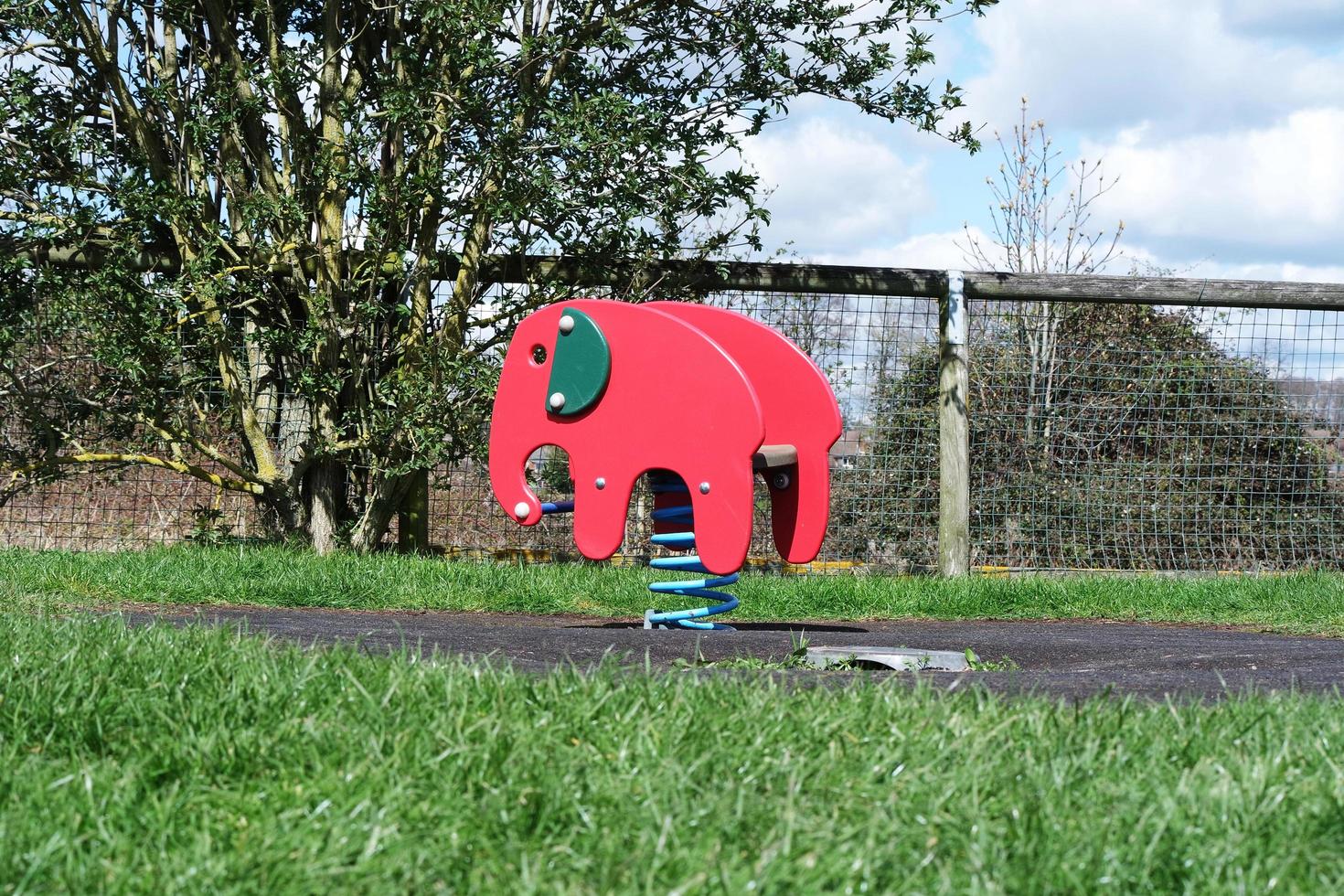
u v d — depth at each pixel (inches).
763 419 205.2
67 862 74.8
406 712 105.7
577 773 90.0
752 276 354.6
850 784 89.7
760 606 263.6
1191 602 272.4
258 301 347.3
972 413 369.4
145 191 319.6
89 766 91.2
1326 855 78.8
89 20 330.3
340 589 256.1
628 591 266.2
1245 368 370.6
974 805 84.0
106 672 121.3
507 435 227.9
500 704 106.6
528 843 78.8
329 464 345.7
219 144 344.8
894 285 354.6
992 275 355.3
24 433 347.6
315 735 98.0
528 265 346.9
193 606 233.1
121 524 362.0
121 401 343.3
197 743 95.9
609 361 217.6
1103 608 271.4
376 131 337.1
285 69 331.3
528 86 339.6
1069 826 81.5
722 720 105.7
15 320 334.0
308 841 77.9
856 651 180.5
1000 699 121.2
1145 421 372.2
